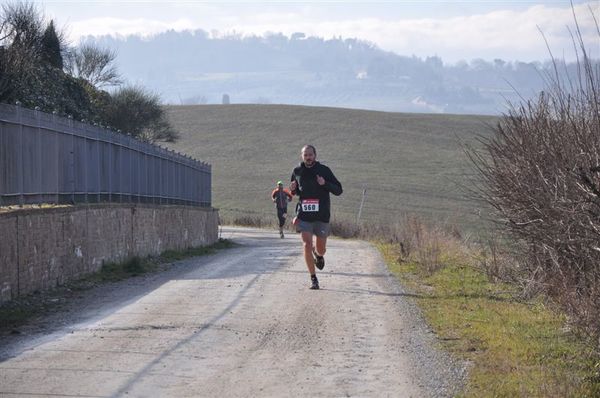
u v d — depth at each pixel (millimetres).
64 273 19047
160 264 25734
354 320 14500
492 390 9977
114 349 11625
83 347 11734
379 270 23031
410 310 15789
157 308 15320
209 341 12336
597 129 12422
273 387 9945
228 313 14812
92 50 69938
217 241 43375
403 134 116125
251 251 33219
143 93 73375
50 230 18094
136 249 26562
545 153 13984
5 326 13492
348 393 9805
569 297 12523
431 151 106188
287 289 18297
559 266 13586
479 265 21516
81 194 22844
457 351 12242
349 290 18391
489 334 13305
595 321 11656
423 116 131000
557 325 13875
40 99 39094
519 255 17391
